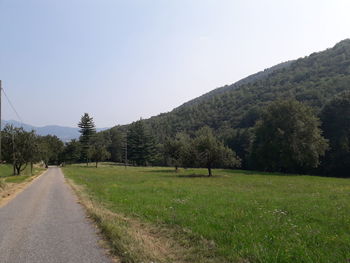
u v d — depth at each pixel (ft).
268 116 219.00
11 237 29.53
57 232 31.45
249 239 26.53
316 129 200.85
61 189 83.66
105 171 221.87
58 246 26.08
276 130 208.74
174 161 228.84
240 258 21.74
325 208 46.29
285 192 77.25
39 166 325.01
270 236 27.73
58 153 429.38
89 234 30.48
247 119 383.04
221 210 43.50
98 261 22.06
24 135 179.01
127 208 46.21
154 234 30.09
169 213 40.55
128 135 441.27
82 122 371.97
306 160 196.24
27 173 191.72
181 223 33.86
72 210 46.42
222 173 191.01
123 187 87.86
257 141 239.91
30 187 91.40
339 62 435.12
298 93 347.77
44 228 33.50
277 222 34.71
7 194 71.15
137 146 394.11
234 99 532.73
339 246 24.64
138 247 24.07
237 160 186.09
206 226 32.14
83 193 70.69
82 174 176.14
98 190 77.36
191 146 188.85
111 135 529.86
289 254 22.02
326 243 25.61
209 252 23.49
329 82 330.75
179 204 50.08
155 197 61.67
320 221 35.96
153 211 42.39
